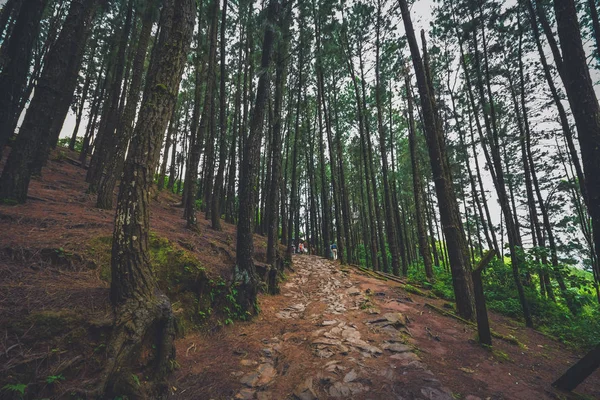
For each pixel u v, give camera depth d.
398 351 4.25
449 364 4.02
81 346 2.64
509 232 7.38
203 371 3.62
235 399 3.07
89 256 4.04
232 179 16.92
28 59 4.84
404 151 23.41
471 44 11.12
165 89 3.63
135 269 3.20
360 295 7.69
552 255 8.44
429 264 10.96
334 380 3.41
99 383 2.46
